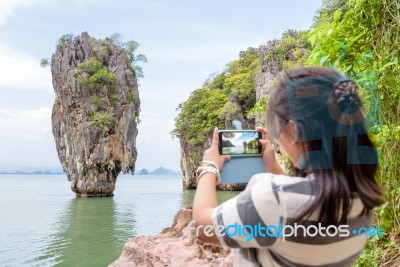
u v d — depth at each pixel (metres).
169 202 60.38
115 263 3.23
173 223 3.80
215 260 2.92
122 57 80.69
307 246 1.00
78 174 70.69
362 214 1.02
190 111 83.62
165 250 3.09
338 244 1.02
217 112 75.81
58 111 74.81
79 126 70.31
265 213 0.99
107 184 72.44
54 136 76.25
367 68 2.74
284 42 66.19
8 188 121.38
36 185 156.12
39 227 33.09
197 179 1.26
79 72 72.44
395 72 2.63
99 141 70.06
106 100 72.50
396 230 2.71
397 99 2.63
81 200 64.50
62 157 74.94
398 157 2.63
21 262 20.27
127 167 75.81
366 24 2.72
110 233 29.92
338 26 2.73
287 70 1.12
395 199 2.71
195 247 3.11
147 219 38.56
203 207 1.13
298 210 0.97
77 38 77.31
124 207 51.75
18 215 42.03
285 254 1.03
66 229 31.98
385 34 2.63
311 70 1.08
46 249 23.64
